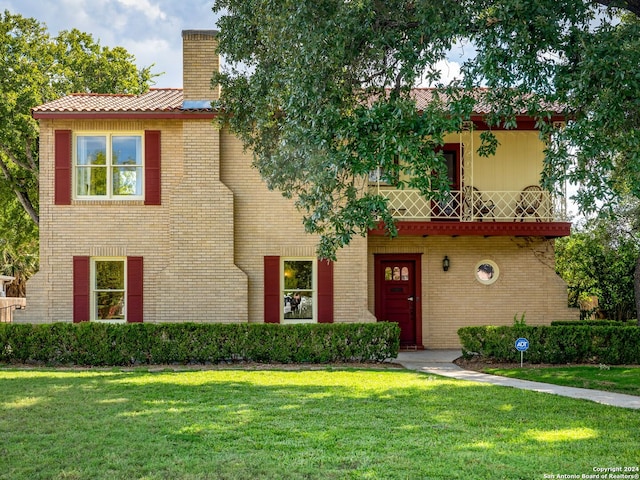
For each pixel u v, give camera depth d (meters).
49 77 23.94
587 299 23.80
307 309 16.45
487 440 6.86
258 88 11.58
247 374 12.09
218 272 15.94
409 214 17.06
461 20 8.88
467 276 17.22
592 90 8.26
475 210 17.17
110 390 9.96
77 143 16.42
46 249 16.09
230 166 16.41
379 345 14.09
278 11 10.10
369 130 8.62
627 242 18.62
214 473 5.71
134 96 18.09
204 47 16.58
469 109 8.86
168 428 7.37
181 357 13.91
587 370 12.75
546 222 16.38
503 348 13.80
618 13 11.29
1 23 22.77
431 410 8.48
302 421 7.77
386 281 17.47
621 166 9.87
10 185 22.89
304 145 9.22
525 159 17.59
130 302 16.06
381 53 9.55
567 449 6.50
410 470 5.78
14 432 7.20
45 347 13.93
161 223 16.22
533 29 8.55
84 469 5.86
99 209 16.17
